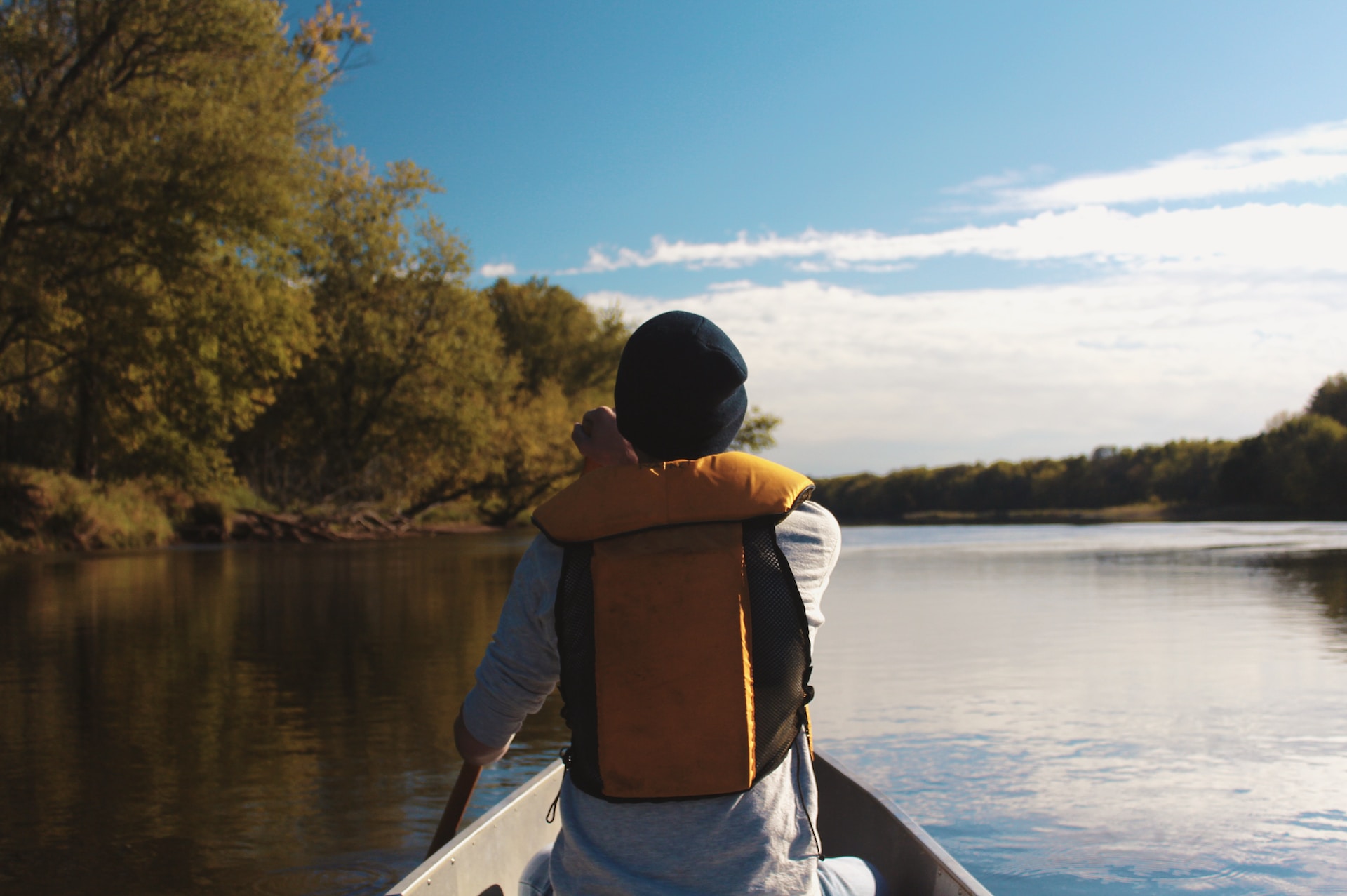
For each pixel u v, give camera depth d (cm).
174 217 1930
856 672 746
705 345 161
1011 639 912
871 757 509
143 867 365
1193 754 509
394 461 3481
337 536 3189
